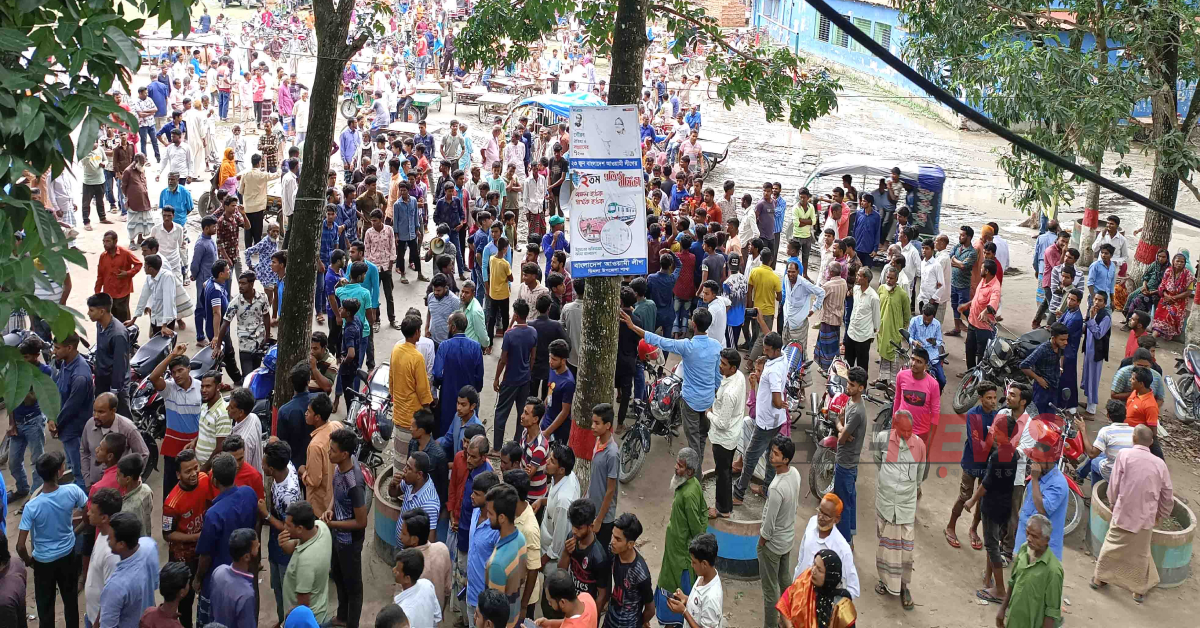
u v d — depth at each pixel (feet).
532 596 26.73
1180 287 50.70
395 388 31.27
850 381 28.50
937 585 29.50
